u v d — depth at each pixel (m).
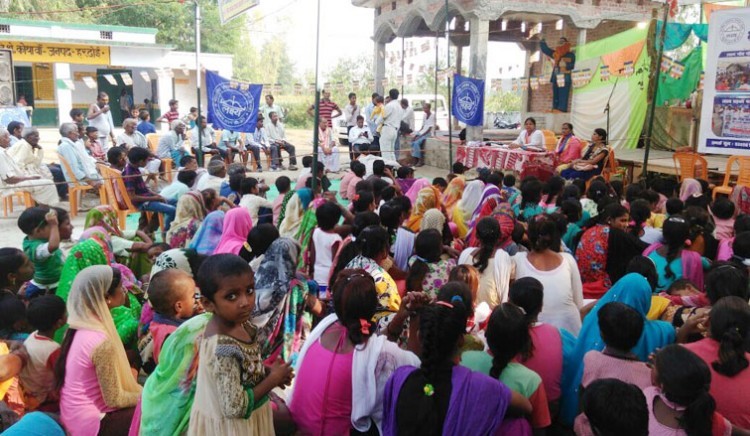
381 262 4.43
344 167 15.35
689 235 4.65
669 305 3.76
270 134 15.00
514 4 13.04
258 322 3.71
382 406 2.81
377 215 5.45
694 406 2.39
